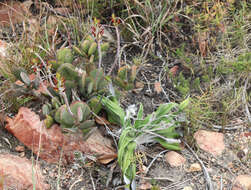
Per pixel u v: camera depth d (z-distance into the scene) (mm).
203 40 1095
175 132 924
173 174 867
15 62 987
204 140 933
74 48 929
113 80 981
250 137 955
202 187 849
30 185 802
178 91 1058
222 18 1084
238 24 1104
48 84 938
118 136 899
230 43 1129
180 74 1041
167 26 1172
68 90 883
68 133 845
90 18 1109
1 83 983
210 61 1088
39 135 854
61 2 1219
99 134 909
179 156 894
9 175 796
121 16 1196
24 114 877
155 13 1146
